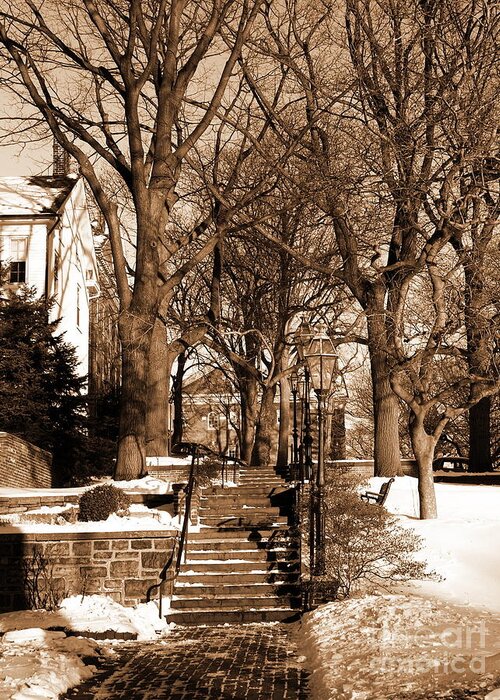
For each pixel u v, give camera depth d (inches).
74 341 1565.0
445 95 868.6
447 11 893.2
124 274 993.5
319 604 575.8
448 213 840.9
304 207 1339.8
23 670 400.8
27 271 1379.2
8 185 1518.2
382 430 1137.4
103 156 1024.2
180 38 1120.8
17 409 1171.3
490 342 944.3
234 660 449.1
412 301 1150.3
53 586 624.4
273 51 1120.8
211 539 729.0
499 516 883.4
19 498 786.8
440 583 629.3
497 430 2055.9
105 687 393.4
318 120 1067.9
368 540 603.2
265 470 1114.7
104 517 710.5
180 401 1763.0
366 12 946.7
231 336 1621.6
